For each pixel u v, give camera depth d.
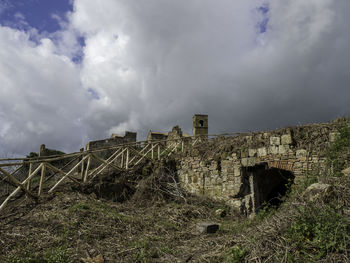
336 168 6.84
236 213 9.16
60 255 4.72
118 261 4.85
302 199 4.30
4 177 9.23
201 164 11.08
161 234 6.66
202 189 10.77
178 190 10.70
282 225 3.99
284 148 8.77
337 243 3.26
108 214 7.38
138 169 11.83
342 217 3.55
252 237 4.18
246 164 9.65
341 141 7.52
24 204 7.85
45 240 5.64
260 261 3.49
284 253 3.49
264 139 9.42
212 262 4.22
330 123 8.27
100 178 10.41
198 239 6.19
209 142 11.64
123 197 10.31
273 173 10.79
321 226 3.55
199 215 8.73
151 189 10.50
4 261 4.65
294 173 8.41
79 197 8.49
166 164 12.22
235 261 3.75
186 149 12.20
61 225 6.34
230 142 10.69
